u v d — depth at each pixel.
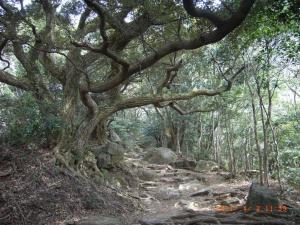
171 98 13.62
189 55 18.66
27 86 12.09
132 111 32.88
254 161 20.89
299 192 12.10
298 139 15.02
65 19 12.77
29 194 8.95
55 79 13.21
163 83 14.62
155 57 10.18
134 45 14.48
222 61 16.44
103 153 13.70
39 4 12.61
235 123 20.91
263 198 8.83
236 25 8.09
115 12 10.16
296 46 10.17
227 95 16.84
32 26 9.98
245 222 7.73
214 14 7.99
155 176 16.14
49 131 11.26
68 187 9.82
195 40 9.12
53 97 12.45
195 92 14.18
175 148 25.11
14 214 8.07
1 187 8.78
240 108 18.62
